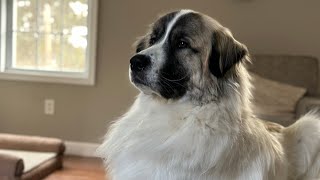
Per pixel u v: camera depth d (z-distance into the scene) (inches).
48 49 161.2
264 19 149.9
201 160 58.7
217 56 62.6
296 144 75.1
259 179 62.5
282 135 76.3
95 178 127.9
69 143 156.9
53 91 156.6
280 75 138.9
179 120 61.4
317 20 148.5
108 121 156.1
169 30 64.5
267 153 65.1
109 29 152.8
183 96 62.9
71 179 125.2
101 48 153.9
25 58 162.4
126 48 153.0
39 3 159.0
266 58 141.0
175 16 65.6
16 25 161.0
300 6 148.5
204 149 58.7
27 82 156.9
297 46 150.2
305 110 115.2
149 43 70.0
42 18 159.8
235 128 61.0
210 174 60.1
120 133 65.7
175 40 63.7
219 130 59.6
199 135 59.3
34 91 157.1
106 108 156.0
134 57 62.3
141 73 62.1
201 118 60.3
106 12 152.3
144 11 151.4
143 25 151.9
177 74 62.8
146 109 65.0
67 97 156.4
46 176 125.5
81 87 155.6
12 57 161.9
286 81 138.5
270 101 126.3
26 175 111.2
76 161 146.0
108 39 153.3
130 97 154.6
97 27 152.4
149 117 63.7
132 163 62.4
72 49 159.8
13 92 157.9
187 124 60.5
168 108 62.9
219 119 60.4
